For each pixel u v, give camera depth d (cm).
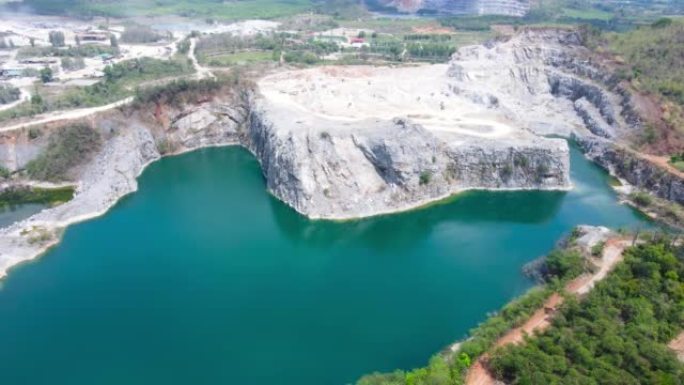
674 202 13675
